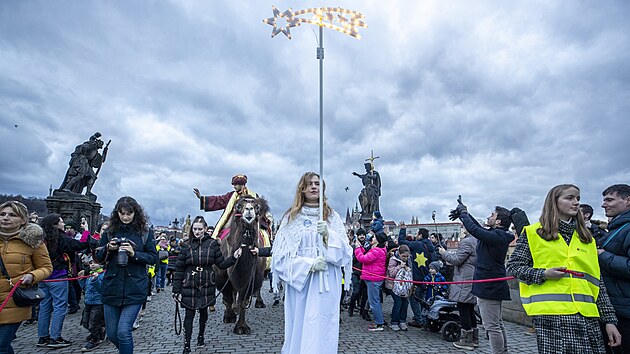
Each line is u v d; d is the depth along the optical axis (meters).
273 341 7.04
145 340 7.26
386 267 9.41
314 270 3.59
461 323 6.88
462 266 6.88
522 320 8.60
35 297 4.17
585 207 5.99
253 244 6.79
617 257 3.80
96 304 6.82
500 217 5.59
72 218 17.61
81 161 18.78
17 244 4.23
